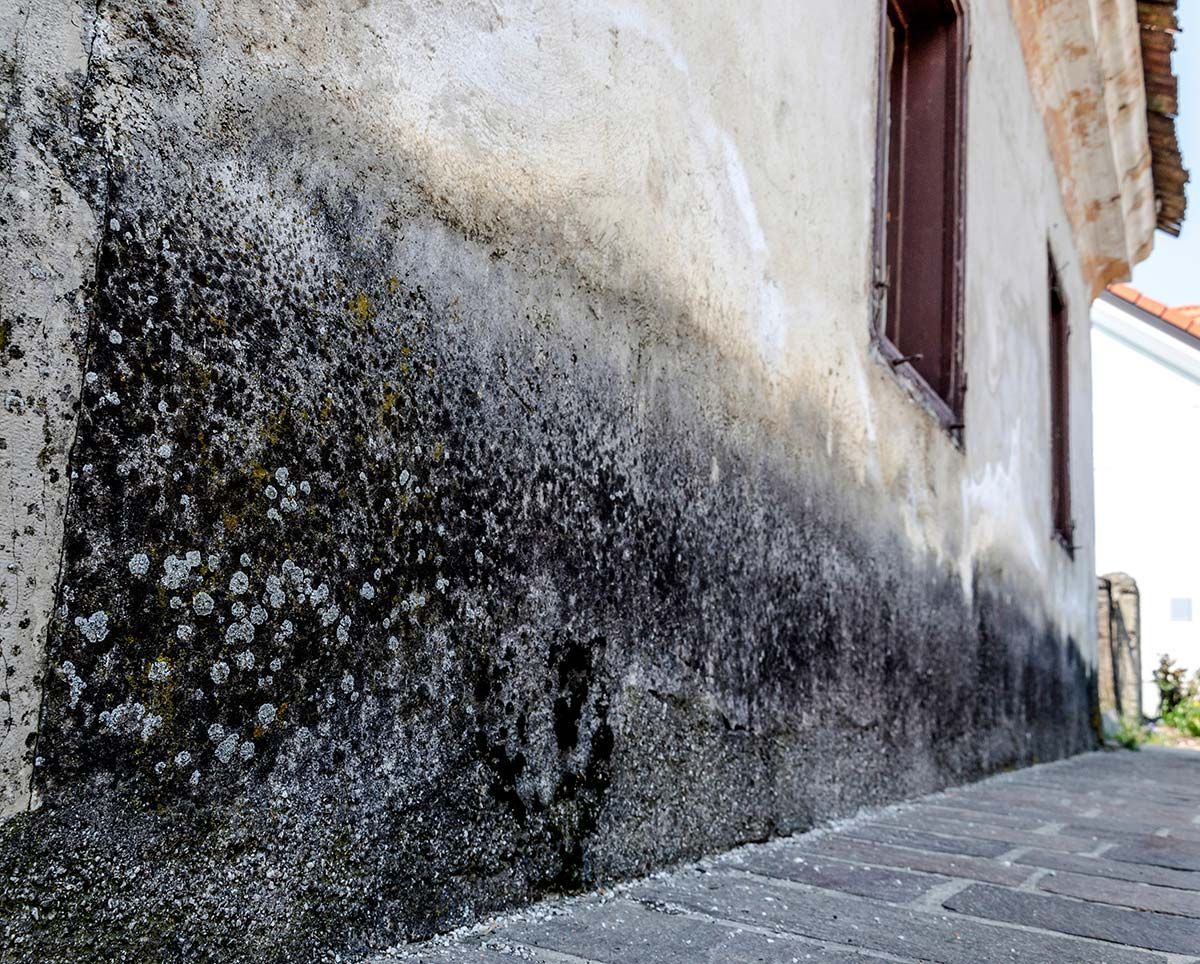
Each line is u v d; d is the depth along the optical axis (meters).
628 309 1.63
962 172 3.81
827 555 2.40
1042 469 5.61
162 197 0.87
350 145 1.08
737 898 1.50
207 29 0.92
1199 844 2.30
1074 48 5.71
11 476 0.75
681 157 1.83
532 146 1.41
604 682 1.49
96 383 0.81
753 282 2.10
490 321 1.30
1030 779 4.03
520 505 1.33
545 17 1.45
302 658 0.99
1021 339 5.20
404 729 1.12
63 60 0.80
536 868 1.33
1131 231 8.00
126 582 0.83
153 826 0.84
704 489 1.83
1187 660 12.53
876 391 2.83
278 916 0.95
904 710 2.88
